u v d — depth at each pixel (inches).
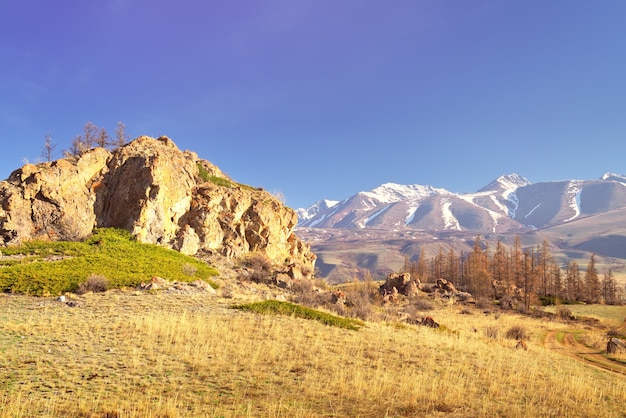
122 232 1846.7
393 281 3518.7
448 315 2529.5
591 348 1390.3
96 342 656.4
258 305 1090.7
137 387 482.6
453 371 683.4
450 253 5393.7
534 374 726.5
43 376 492.7
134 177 1990.7
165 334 714.8
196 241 2114.9
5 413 367.9
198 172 2480.3
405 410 472.1
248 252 2338.8
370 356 729.6
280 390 511.5
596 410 540.1
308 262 3120.1
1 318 784.9
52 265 1300.4
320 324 977.5
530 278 3784.5
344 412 452.4
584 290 4830.2
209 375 547.5
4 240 1563.7
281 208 2741.1
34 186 1710.1
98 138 2522.1
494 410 498.0
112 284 1200.2
